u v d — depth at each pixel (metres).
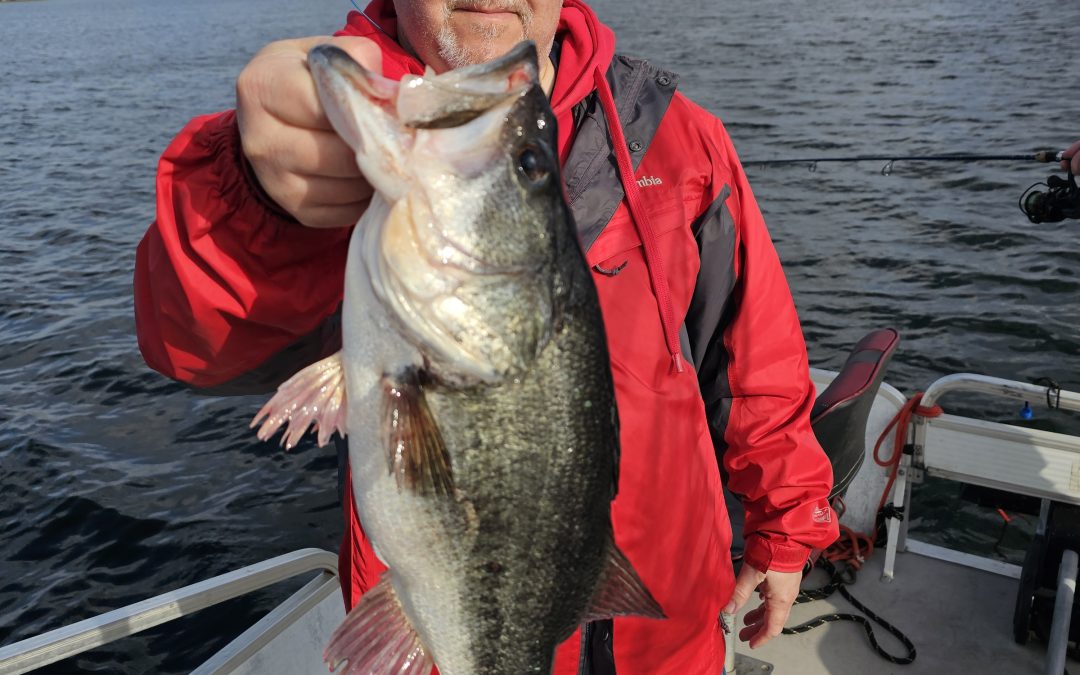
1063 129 5.75
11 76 14.06
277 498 2.31
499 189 0.43
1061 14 13.92
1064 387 2.53
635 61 0.72
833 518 0.80
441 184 0.42
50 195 5.83
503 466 0.45
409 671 0.48
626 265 0.66
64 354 3.20
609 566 0.50
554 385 0.45
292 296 0.48
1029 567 1.18
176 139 0.47
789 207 4.50
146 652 1.83
